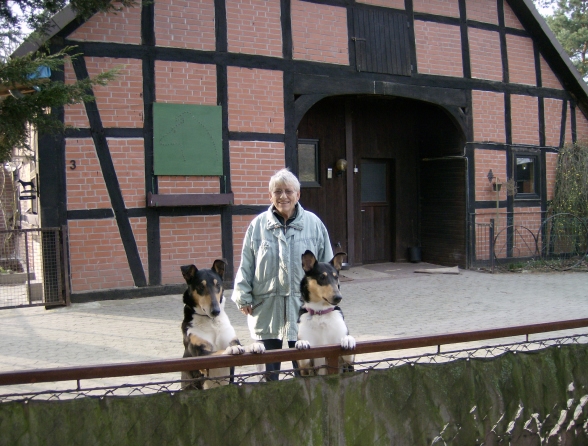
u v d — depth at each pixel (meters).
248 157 8.74
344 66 9.50
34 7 5.62
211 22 8.49
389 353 5.45
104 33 7.84
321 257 3.82
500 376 3.28
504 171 11.20
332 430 2.86
